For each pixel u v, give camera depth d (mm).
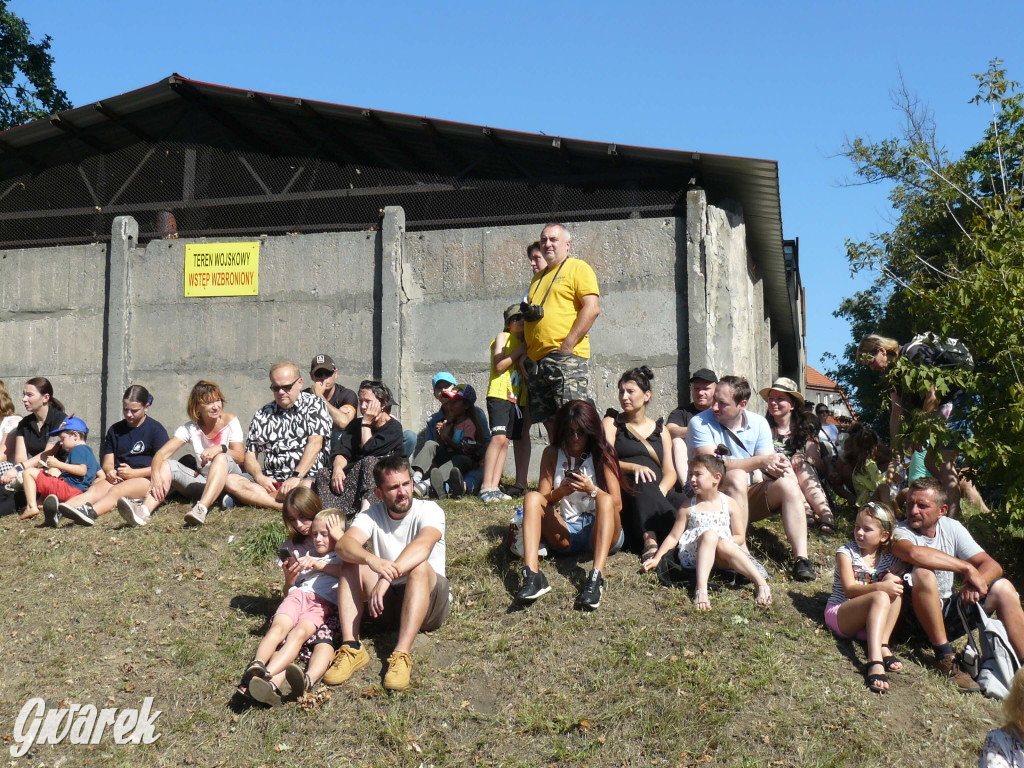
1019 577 7477
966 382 7434
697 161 9836
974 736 5285
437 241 10594
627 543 7230
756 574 6492
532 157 10578
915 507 6172
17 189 12500
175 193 11797
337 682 5871
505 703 5684
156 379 11297
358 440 8492
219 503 8688
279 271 11047
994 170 10320
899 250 15914
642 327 9828
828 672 5766
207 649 6465
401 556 6031
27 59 22406
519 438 8570
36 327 11852
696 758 5145
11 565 7871
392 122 10703
